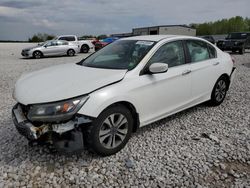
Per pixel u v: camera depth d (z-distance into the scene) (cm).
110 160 334
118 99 331
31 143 319
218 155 346
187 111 518
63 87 319
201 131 424
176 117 484
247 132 418
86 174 305
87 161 331
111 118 334
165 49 414
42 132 302
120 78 346
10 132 418
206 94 500
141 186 284
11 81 867
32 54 1873
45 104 300
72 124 303
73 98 304
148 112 383
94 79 336
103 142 333
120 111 341
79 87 316
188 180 294
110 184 288
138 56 390
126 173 307
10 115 498
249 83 778
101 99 315
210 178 298
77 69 392
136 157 342
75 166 321
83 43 2419
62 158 337
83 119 305
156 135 407
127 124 354
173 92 415
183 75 428
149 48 399
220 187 283
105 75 349
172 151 357
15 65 1388
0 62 1565
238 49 1952
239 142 383
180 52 441
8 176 301
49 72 391
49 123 303
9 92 698
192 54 464
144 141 387
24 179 296
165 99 404
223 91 551
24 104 314
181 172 309
